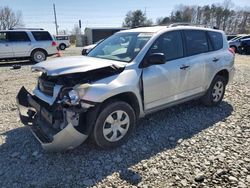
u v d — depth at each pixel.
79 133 3.11
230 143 3.75
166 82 4.06
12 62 14.75
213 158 3.33
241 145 3.69
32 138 3.95
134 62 3.73
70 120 3.11
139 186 2.81
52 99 3.37
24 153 3.50
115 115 3.49
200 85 4.80
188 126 4.38
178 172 3.05
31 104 3.90
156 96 3.99
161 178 2.94
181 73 4.29
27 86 7.72
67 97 3.13
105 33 39.28
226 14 76.94
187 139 3.89
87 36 40.97
